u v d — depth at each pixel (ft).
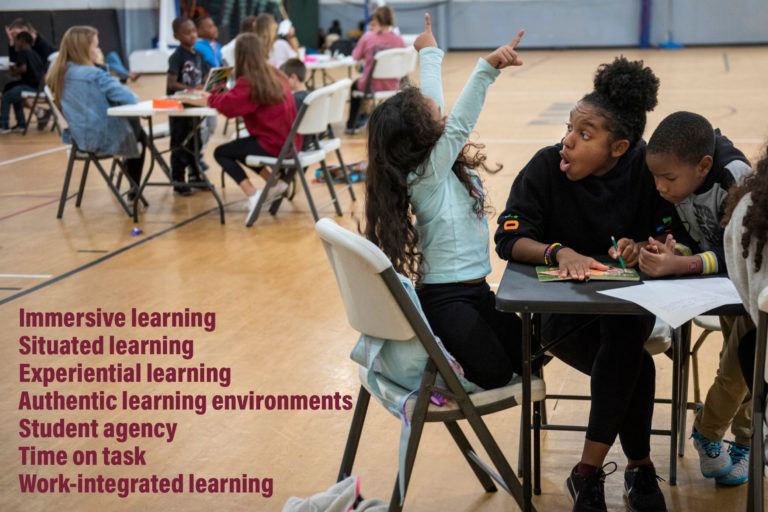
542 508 7.41
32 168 24.64
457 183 6.81
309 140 18.66
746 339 6.48
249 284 13.94
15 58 31.48
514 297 5.84
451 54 57.57
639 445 6.98
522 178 7.12
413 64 30.12
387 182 6.55
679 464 8.06
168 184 18.26
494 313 6.84
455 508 7.50
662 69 43.60
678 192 6.44
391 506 6.29
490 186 19.95
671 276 6.30
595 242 7.09
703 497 7.46
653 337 7.54
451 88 38.93
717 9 55.77
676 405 7.48
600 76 6.59
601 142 6.59
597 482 6.61
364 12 58.23
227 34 50.21
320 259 15.26
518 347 6.82
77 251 16.16
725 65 44.70
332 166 22.24
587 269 6.36
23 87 31.50
